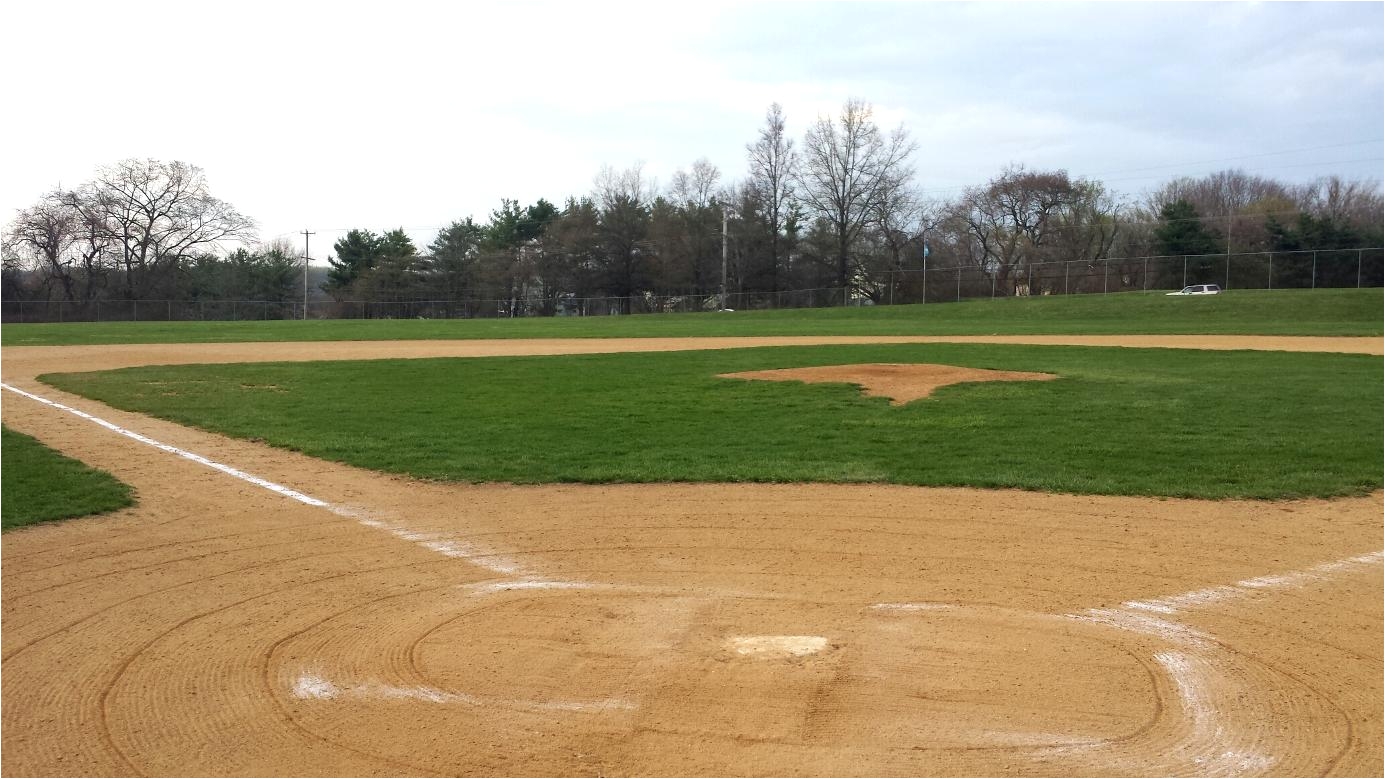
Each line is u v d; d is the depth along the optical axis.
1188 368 19.59
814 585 6.08
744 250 79.75
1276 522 7.46
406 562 6.66
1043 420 12.45
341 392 16.50
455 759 3.87
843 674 4.64
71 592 6.02
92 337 36.53
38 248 73.12
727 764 3.79
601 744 3.96
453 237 90.06
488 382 18.11
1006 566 6.46
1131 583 6.07
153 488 8.95
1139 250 77.94
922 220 80.31
